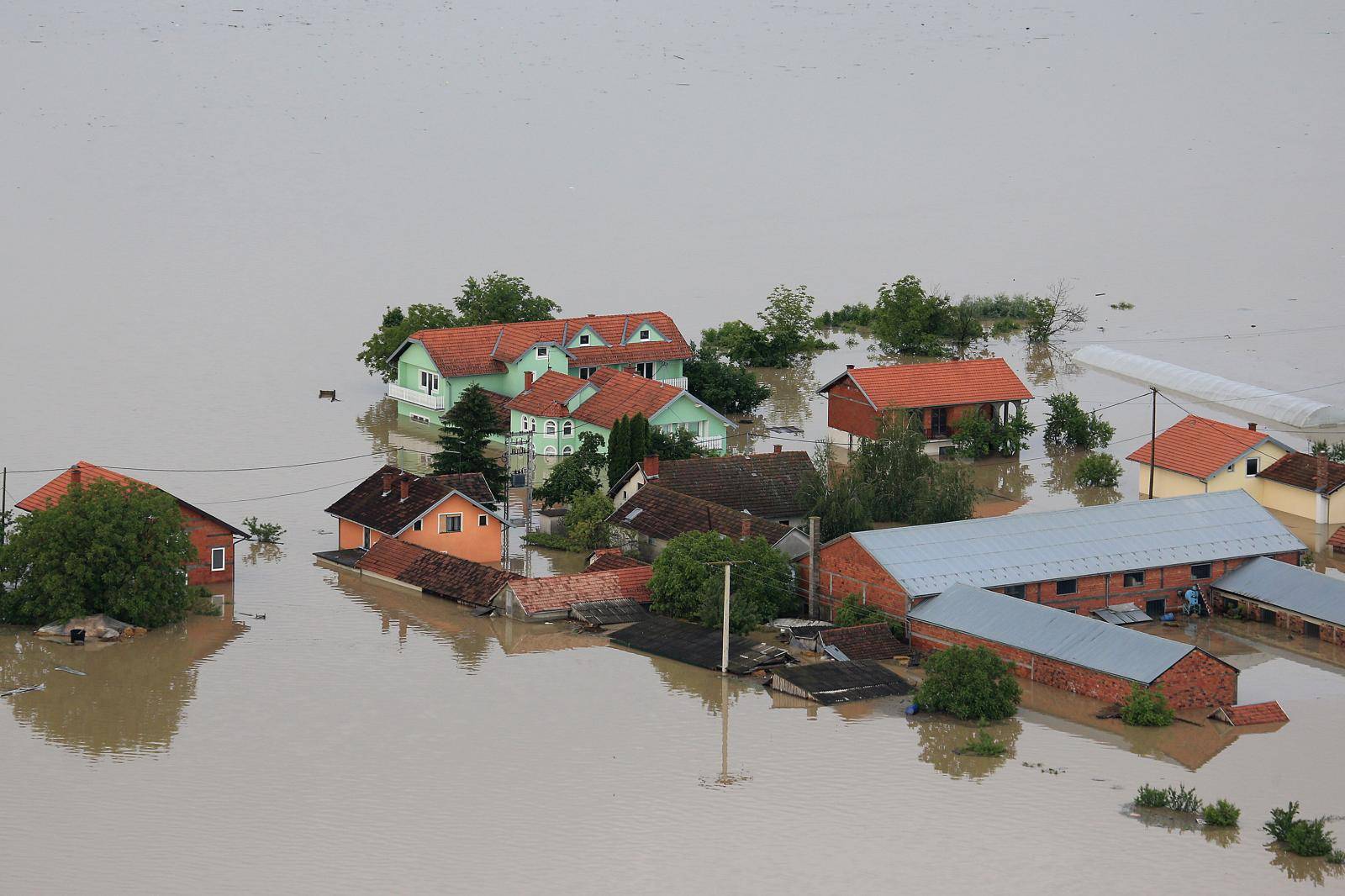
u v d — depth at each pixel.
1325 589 83.06
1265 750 69.00
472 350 122.94
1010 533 85.12
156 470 107.94
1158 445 105.75
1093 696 73.75
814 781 66.50
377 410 125.44
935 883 58.25
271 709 73.50
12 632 82.31
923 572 81.25
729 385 126.62
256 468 109.25
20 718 72.25
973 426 114.94
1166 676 72.00
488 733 71.19
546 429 114.81
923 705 73.25
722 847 60.91
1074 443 119.38
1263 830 62.00
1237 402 126.75
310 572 91.94
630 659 80.19
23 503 89.38
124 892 57.34
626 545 94.69
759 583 83.25
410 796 65.06
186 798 64.81
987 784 66.00
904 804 64.44
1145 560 84.88
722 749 69.56
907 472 96.56
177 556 82.38
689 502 93.44
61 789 65.44
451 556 89.44
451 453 103.88
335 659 79.50
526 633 83.44
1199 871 58.97
